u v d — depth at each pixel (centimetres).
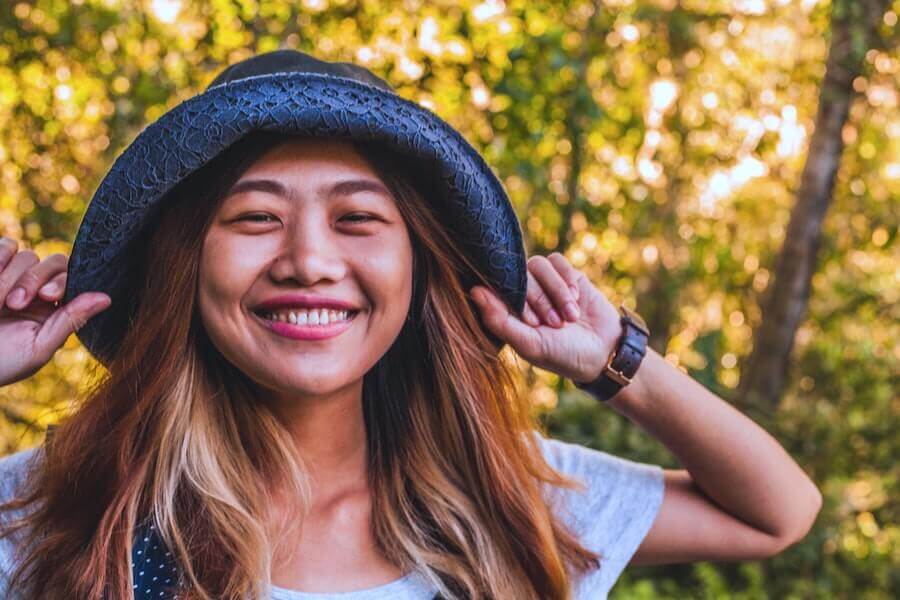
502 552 151
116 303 145
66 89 425
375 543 147
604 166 561
